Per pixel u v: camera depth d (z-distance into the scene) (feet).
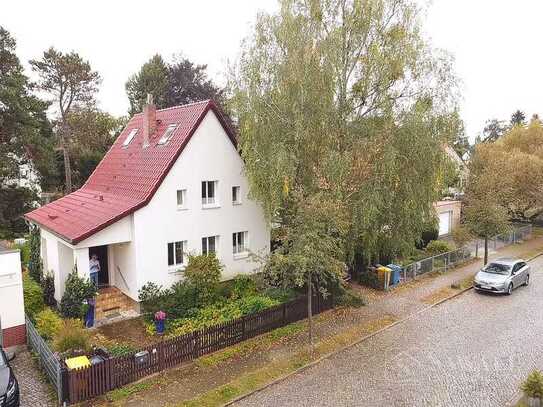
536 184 117.19
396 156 60.18
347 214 55.47
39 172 115.96
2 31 99.76
